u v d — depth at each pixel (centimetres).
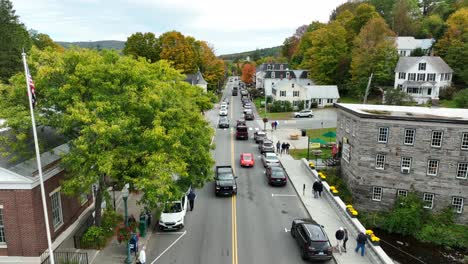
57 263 1827
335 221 2486
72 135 1930
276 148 4591
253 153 4375
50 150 1986
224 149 4559
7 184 1805
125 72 1866
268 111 7706
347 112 3431
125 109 1841
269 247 2109
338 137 3841
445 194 2917
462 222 2883
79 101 1753
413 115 3081
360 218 3047
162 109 1969
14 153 1895
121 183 1936
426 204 2983
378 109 3509
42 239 1925
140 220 2178
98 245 1994
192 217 2533
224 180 2988
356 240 2156
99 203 2059
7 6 6500
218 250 2059
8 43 6069
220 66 10906
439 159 2891
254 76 13525
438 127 2852
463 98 5981
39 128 2109
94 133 1688
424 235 2777
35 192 1862
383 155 3062
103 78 1836
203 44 10531
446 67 7050
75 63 1872
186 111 2214
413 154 2964
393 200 3080
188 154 2089
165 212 2320
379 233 2886
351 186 3291
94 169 1772
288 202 2848
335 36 8550
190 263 1911
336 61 8469
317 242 1905
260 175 3550
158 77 2491
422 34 9788
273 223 2448
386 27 7956
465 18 8112
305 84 9175
